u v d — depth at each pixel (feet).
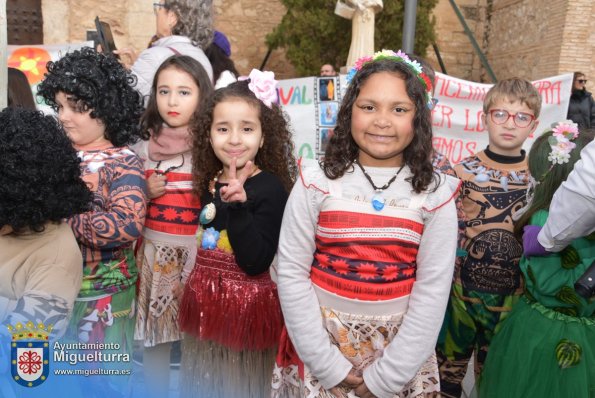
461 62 33.24
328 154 5.83
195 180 6.99
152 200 7.91
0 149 4.93
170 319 7.91
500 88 8.11
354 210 5.50
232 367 6.63
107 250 6.57
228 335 6.47
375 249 5.45
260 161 7.04
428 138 5.61
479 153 8.49
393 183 5.61
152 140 8.02
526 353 6.41
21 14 21.17
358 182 5.63
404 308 5.57
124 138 7.12
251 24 28.91
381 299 5.46
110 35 15.24
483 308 7.90
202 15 10.71
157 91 7.91
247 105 6.50
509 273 7.73
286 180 7.16
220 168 6.95
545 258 6.32
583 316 6.26
